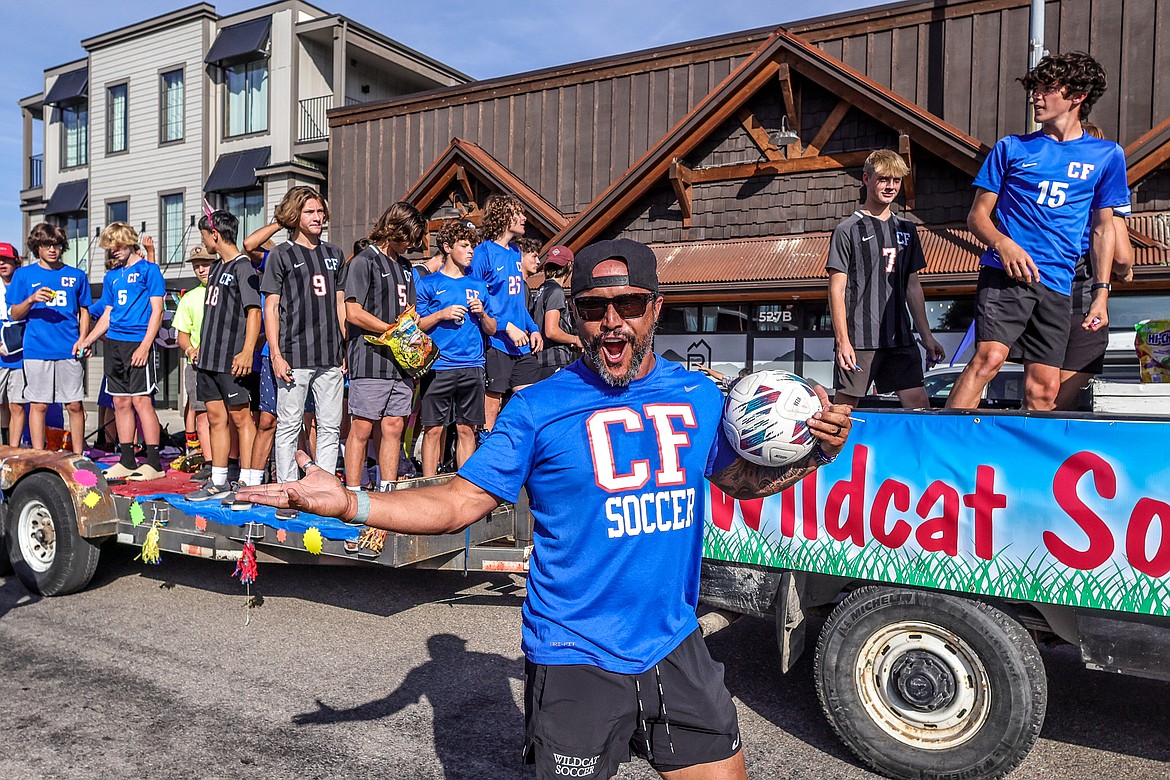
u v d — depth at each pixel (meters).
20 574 6.18
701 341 12.61
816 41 12.07
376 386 5.66
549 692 2.08
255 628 5.32
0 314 7.50
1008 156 4.29
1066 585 3.10
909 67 11.43
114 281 7.20
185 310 8.47
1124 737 3.80
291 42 23.47
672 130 12.20
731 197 12.27
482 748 3.67
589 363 2.21
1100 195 4.20
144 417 7.25
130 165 26.39
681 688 2.10
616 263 2.09
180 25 25.03
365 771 3.46
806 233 11.82
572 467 2.11
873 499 3.48
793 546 3.65
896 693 3.41
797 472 2.22
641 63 13.48
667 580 2.14
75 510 5.86
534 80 14.41
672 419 2.17
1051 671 4.66
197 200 24.86
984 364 4.39
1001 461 3.24
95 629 5.30
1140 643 3.05
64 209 27.98
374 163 16.11
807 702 4.21
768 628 5.43
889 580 3.43
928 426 3.40
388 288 5.81
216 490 6.02
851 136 11.52
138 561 7.11
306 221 5.63
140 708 4.07
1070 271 4.23
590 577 2.11
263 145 24.02
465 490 2.12
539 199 13.59
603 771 2.08
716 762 2.12
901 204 11.23
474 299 6.11
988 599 3.36
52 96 28.30
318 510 1.86
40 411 7.58
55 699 4.18
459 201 14.70
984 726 3.23
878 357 5.23
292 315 5.59
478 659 4.76
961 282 9.65
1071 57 4.11
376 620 5.49
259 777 3.40
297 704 4.13
